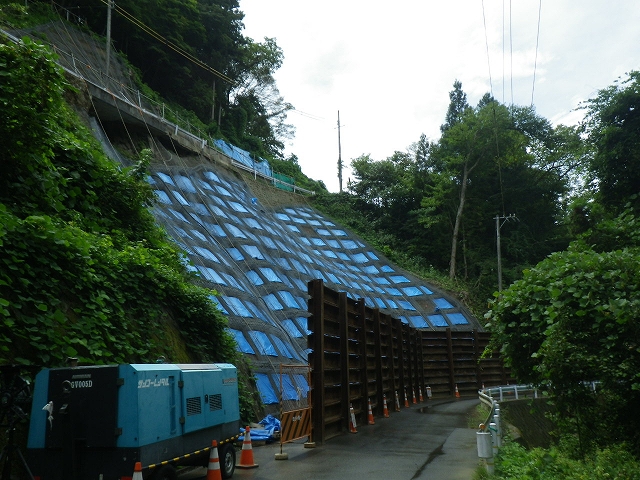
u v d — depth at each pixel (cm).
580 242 1397
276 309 2877
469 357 4122
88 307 1136
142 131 3603
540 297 1262
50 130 1263
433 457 1337
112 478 780
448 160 6022
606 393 1187
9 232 1035
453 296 4981
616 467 967
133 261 1431
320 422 1584
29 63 1098
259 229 3812
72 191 1477
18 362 904
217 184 4062
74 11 4497
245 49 6450
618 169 2339
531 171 6106
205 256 2658
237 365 1850
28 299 984
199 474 1142
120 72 4247
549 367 1118
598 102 2452
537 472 973
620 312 953
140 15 4694
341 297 1945
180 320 1565
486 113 5766
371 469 1166
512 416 2352
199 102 5553
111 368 816
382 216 6619
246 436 1216
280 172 6894
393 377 2692
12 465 832
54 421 812
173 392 914
